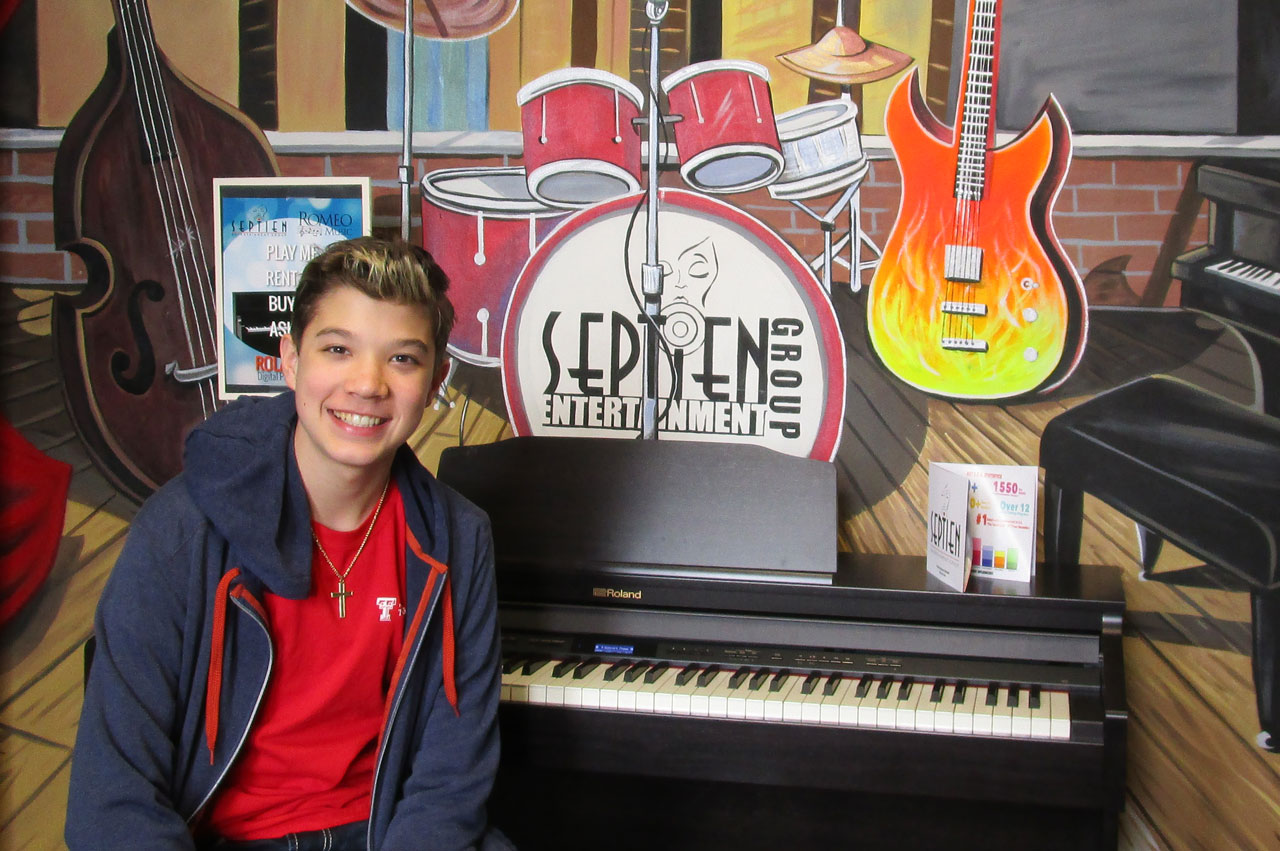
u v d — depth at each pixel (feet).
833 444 7.17
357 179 7.02
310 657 4.46
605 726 5.31
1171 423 6.80
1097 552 6.95
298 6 7.45
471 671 4.84
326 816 4.53
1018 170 6.88
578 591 5.98
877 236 7.04
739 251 7.19
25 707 7.84
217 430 4.33
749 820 6.09
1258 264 6.64
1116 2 6.71
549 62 7.28
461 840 4.47
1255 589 6.70
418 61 7.39
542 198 7.36
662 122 7.21
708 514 6.05
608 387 7.38
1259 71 6.59
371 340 4.21
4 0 7.65
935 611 5.63
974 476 6.18
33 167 7.69
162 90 7.60
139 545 4.13
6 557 7.84
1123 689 5.13
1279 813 6.74
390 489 4.74
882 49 6.95
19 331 7.77
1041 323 6.91
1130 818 7.02
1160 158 6.75
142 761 3.99
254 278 7.16
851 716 5.10
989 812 5.82
